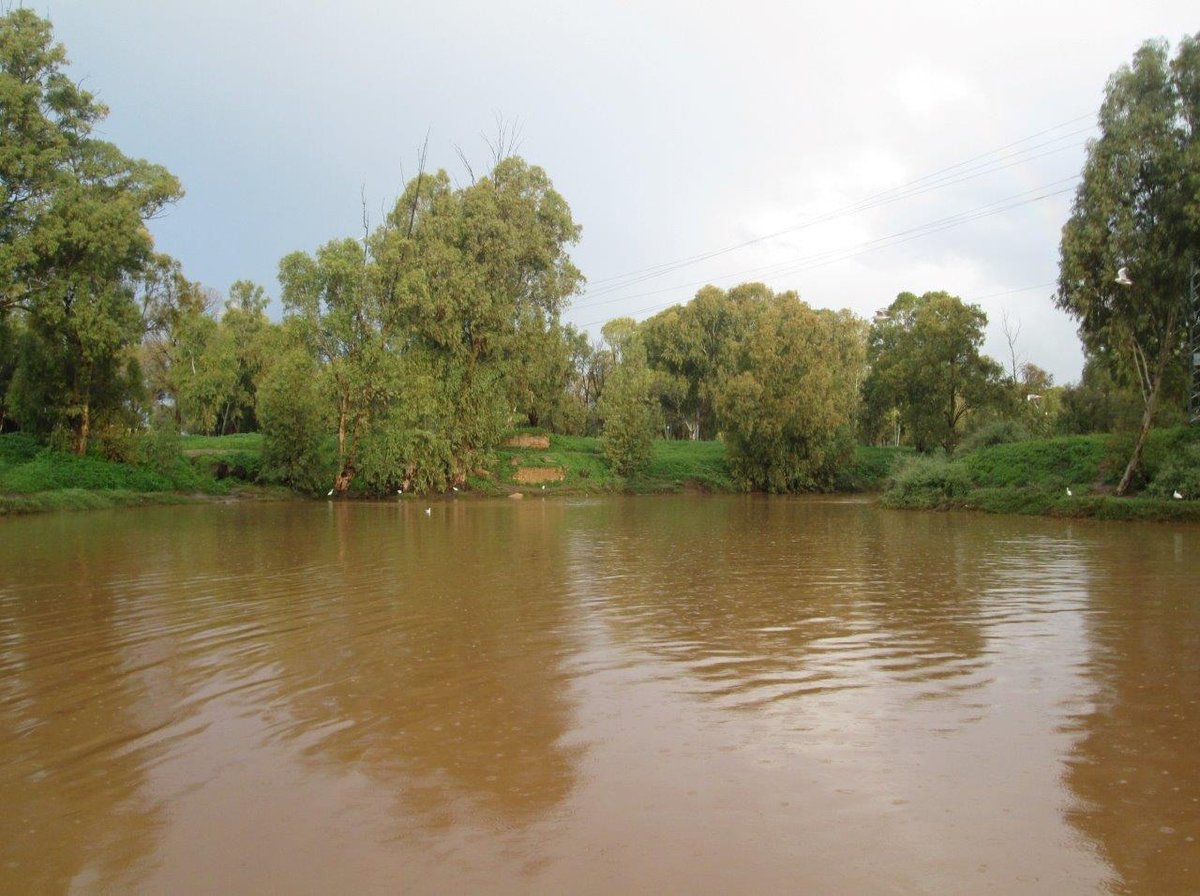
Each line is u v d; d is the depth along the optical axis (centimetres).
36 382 4462
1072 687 848
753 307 8631
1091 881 480
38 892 480
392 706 797
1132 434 3600
